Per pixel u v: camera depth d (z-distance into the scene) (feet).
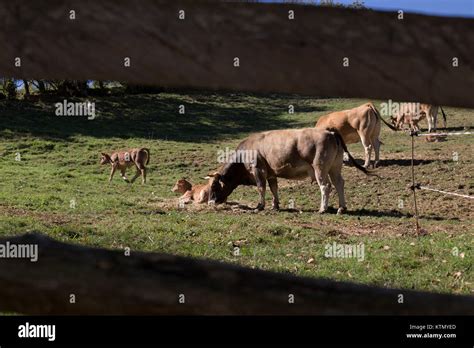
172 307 8.13
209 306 8.06
